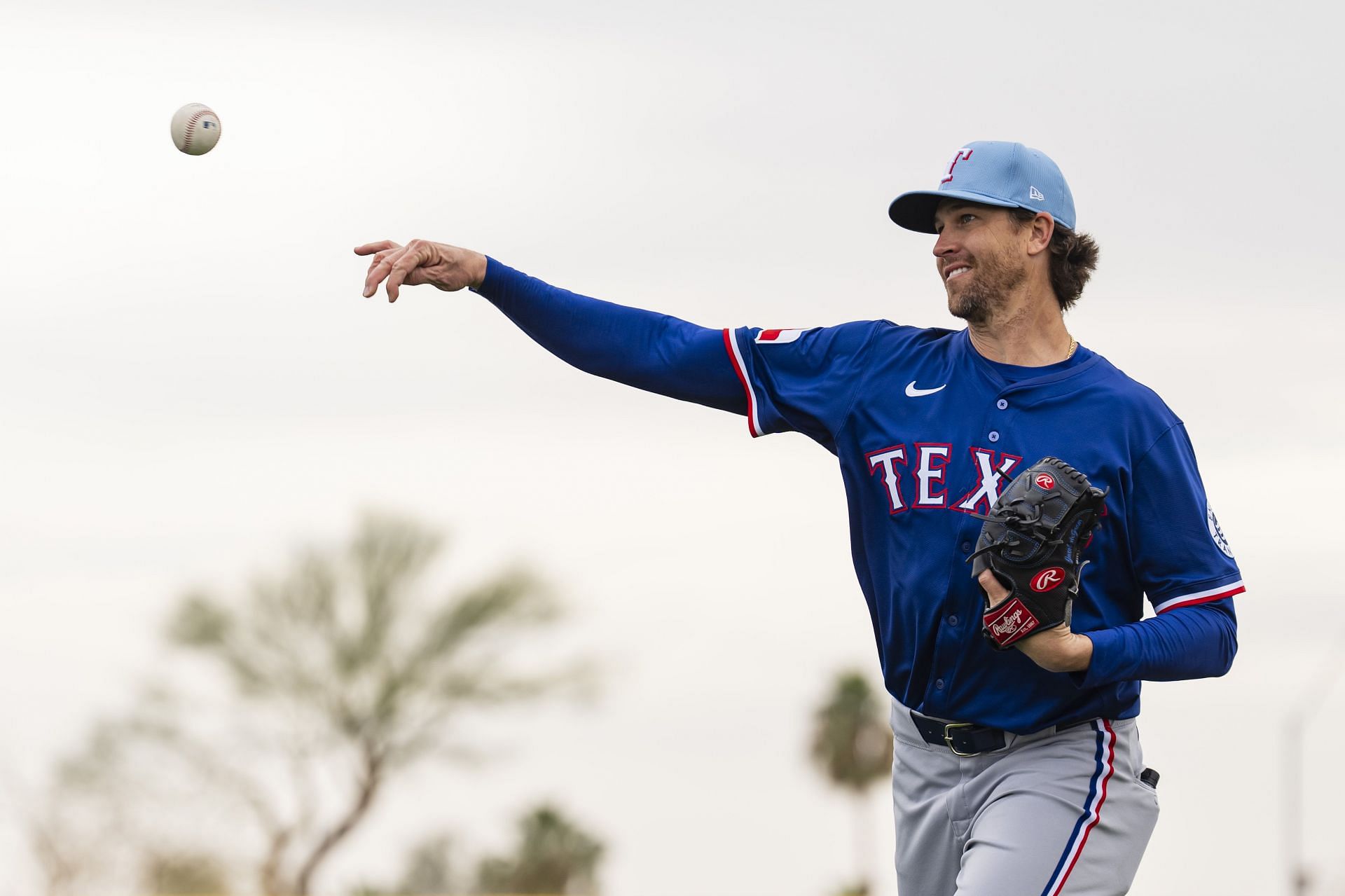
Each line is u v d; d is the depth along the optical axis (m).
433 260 17.36
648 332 17.39
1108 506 15.43
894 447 16.05
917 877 16.91
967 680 15.81
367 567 87.38
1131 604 15.91
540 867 88.56
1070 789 15.66
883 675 16.73
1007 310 15.96
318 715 86.81
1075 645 14.76
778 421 16.84
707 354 17.02
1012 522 14.50
